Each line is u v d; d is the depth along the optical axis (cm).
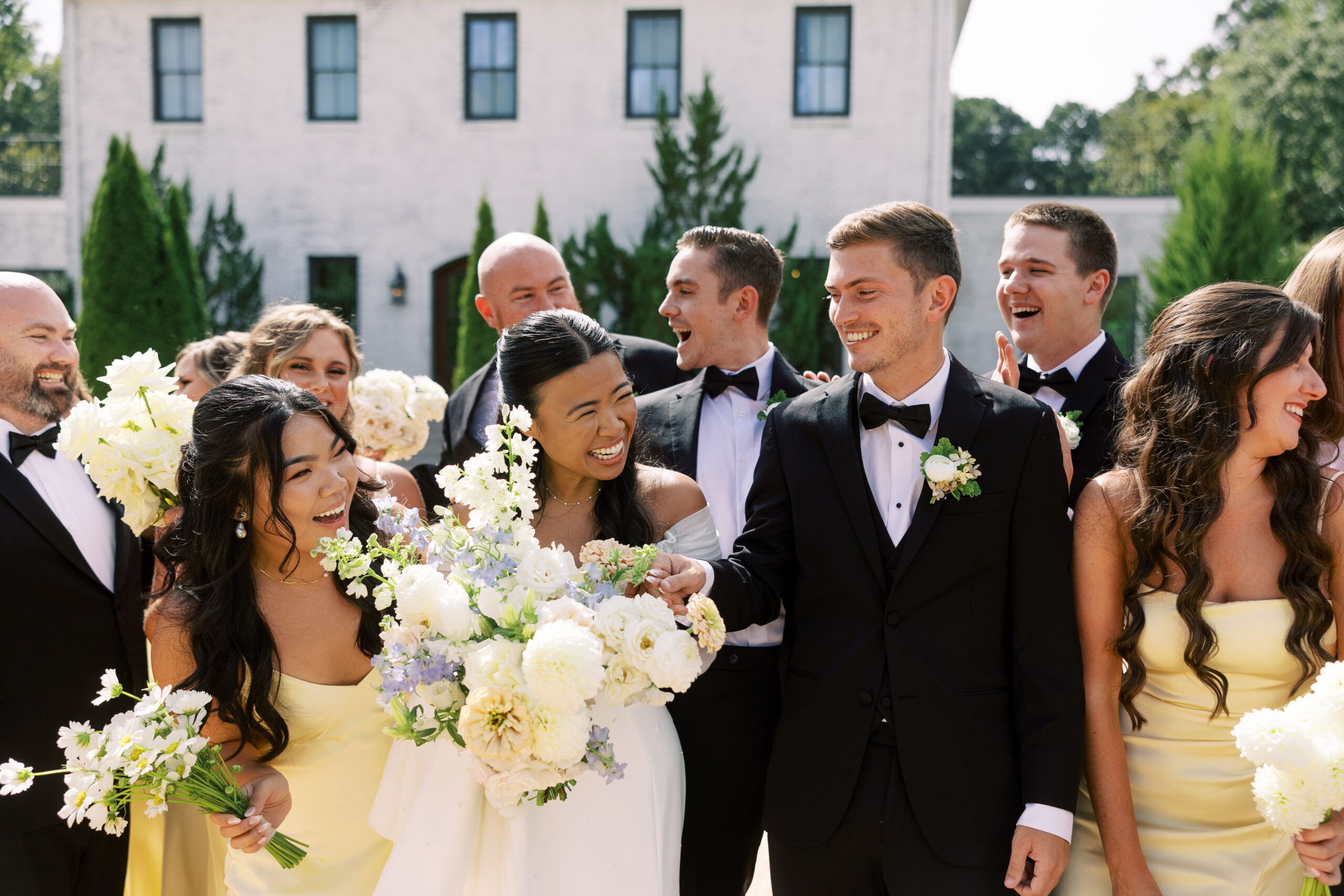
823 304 1287
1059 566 231
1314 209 1973
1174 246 1159
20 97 3150
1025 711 229
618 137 1345
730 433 325
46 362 283
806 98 1320
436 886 206
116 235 1125
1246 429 227
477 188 1369
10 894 250
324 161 1383
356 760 223
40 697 260
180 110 1398
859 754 231
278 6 1366
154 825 285
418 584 193
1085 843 243
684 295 335
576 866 215
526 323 235
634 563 215
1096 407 314
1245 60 2148
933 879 224
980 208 1356
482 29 1357
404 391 452
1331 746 192
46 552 263
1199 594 226
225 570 219
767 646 291
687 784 283
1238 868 228
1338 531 229
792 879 241
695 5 1316
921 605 231
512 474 211
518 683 187
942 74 1291
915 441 240
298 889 218
